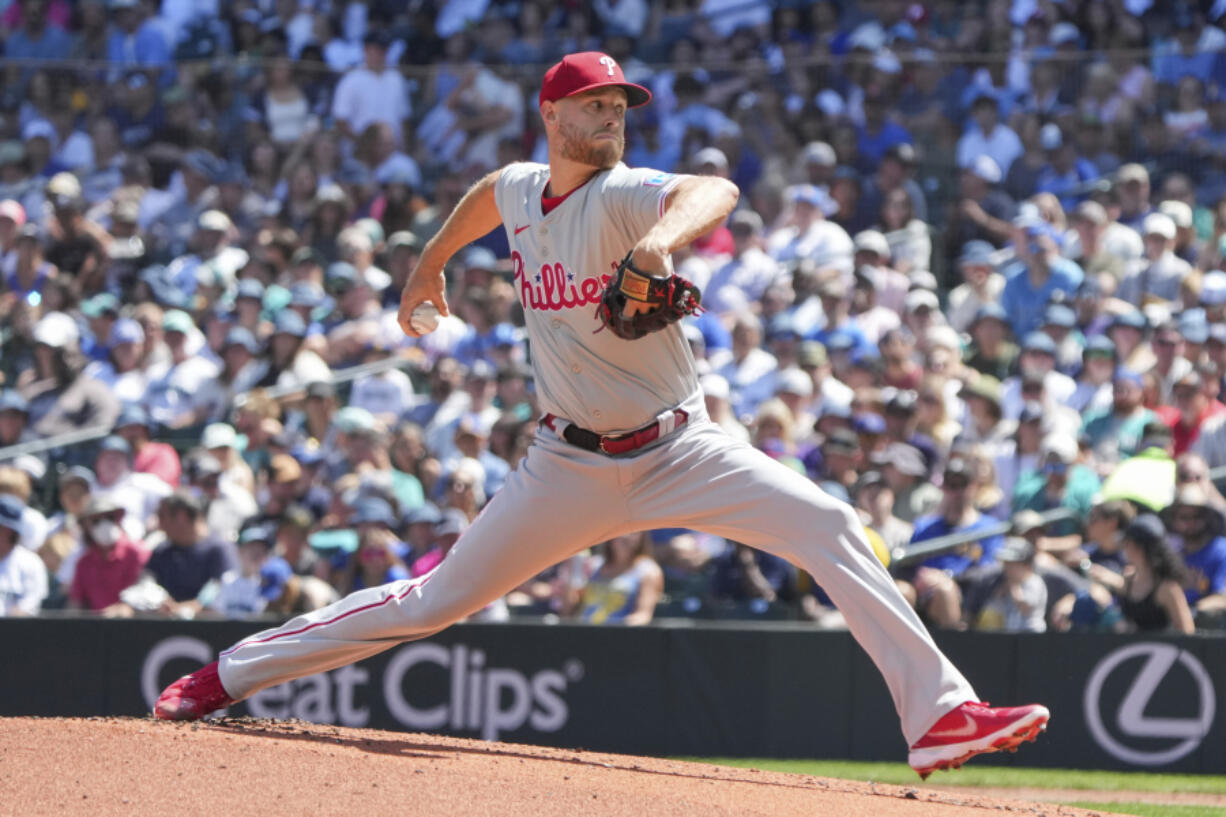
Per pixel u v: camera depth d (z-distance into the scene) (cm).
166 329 3800
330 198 4125
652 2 4838
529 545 1493
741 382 3522
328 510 3231
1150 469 2952
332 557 3075
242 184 4322
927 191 4031
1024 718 1338
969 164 4028
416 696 2844
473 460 3222
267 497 3338
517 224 1471
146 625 2847
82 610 3027
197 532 3072
